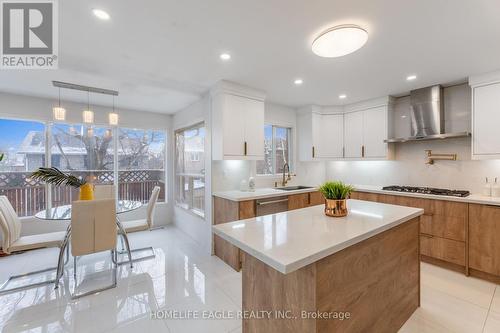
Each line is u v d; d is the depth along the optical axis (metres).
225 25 1.77
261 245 1.22
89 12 1.59
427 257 2.96
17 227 2.69
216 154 3.13
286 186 4.24
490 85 2.63
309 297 1.19
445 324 1.83
